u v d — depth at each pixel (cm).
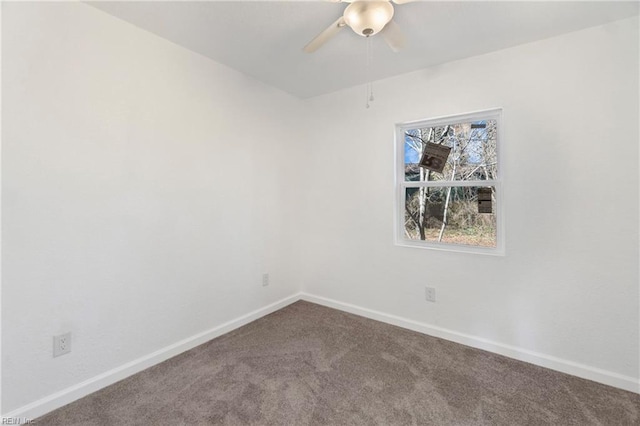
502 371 202
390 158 275
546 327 208
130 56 193
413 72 260
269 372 200
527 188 212
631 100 181
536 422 157
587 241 194
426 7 172
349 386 186
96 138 179
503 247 227
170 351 218
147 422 156
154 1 169
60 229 167
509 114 218
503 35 201
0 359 149
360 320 285
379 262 284
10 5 149
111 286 188
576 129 196
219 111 249
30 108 155
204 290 242
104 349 186
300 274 338
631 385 182
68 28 167
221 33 203
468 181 244
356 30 154
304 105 333
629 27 181
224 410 165
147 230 205
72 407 166
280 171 310
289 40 212
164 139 213
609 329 189
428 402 172
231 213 262
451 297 246
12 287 152
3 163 148
